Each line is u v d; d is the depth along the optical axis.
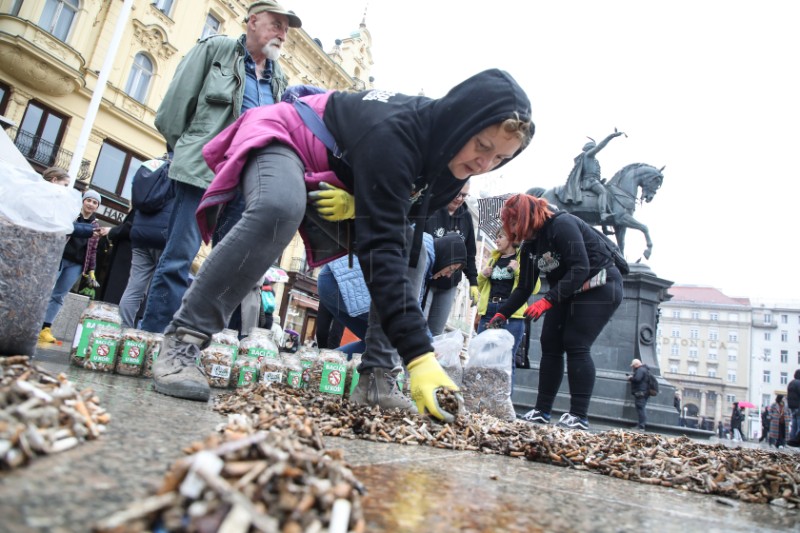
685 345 76.81
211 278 1.55
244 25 18.69
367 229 1.46
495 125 1.48
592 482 1.25
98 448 0.69
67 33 14.34
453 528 0.62
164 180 3.14
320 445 0.93
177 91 2.53
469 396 3.18
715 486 1.34
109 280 4.29
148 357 2.05
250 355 2.38
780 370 72.94
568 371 3.36
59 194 1.53
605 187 9.16
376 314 1.95
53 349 3.06
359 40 25.50
